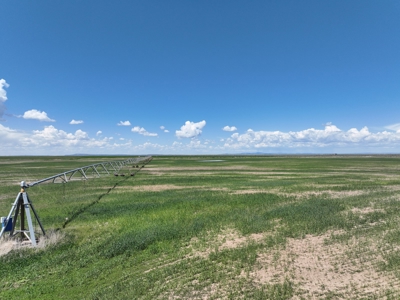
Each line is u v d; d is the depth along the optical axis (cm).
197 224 1089
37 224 1145
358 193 1697
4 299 595
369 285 575
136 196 1738
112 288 611
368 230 945
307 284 591
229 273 657
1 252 828
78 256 816
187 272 674
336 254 750
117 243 891
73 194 1852
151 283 624
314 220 1078
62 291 625
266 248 816
